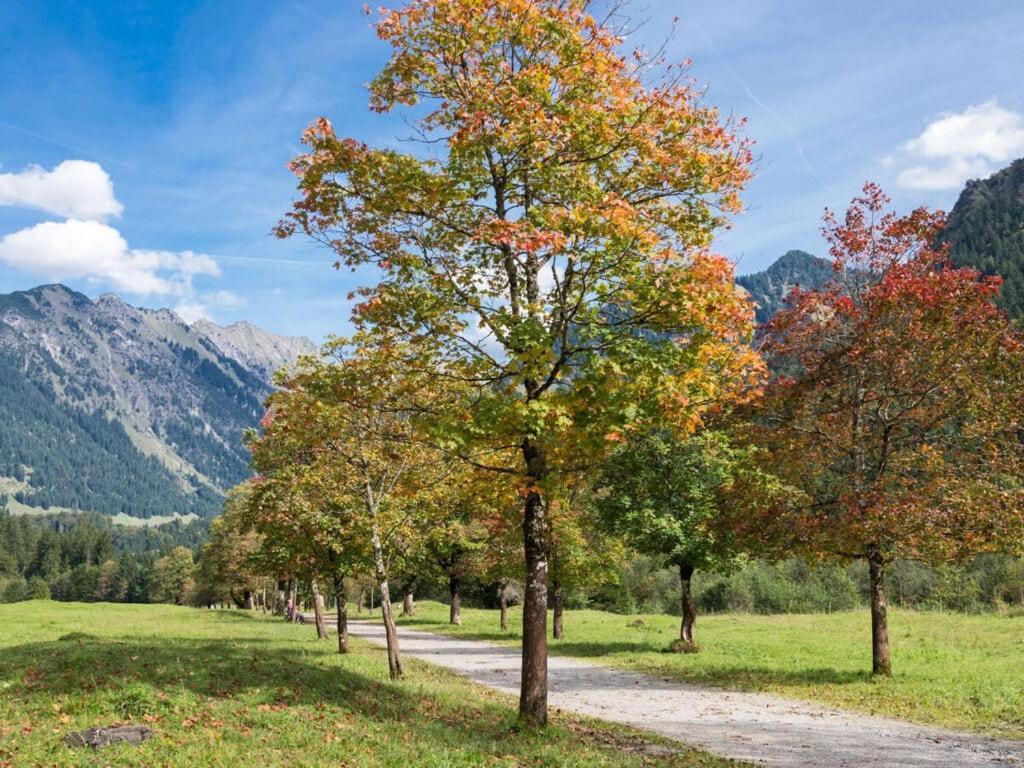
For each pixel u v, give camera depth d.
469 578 56.94
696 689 21.42
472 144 12.83
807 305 22.69
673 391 11.87
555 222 12.27
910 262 21.94
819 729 15.30
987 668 22.42
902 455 21.55
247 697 13.78
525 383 13.30
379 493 22.36
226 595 105.00
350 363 15.91
